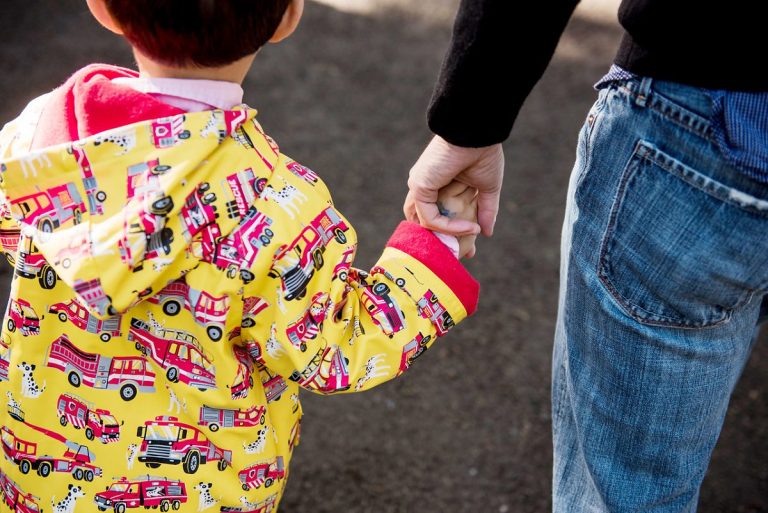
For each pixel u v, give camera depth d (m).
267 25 1.15
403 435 2.42
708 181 1.14
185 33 1.10
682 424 1.35
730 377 1.36
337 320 1.25
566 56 4.61
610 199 1.25
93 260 1.09
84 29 4.16
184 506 1.28
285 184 1.21
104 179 1.12
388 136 3.76
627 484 1.42
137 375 1.24
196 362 1.21
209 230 1.14
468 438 2.43
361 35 4.57
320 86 4.06
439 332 1.33
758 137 1.09
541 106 4.16
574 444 1.52
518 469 2.35
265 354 1.21
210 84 1.16
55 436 1.27
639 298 1.28
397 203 3.35
